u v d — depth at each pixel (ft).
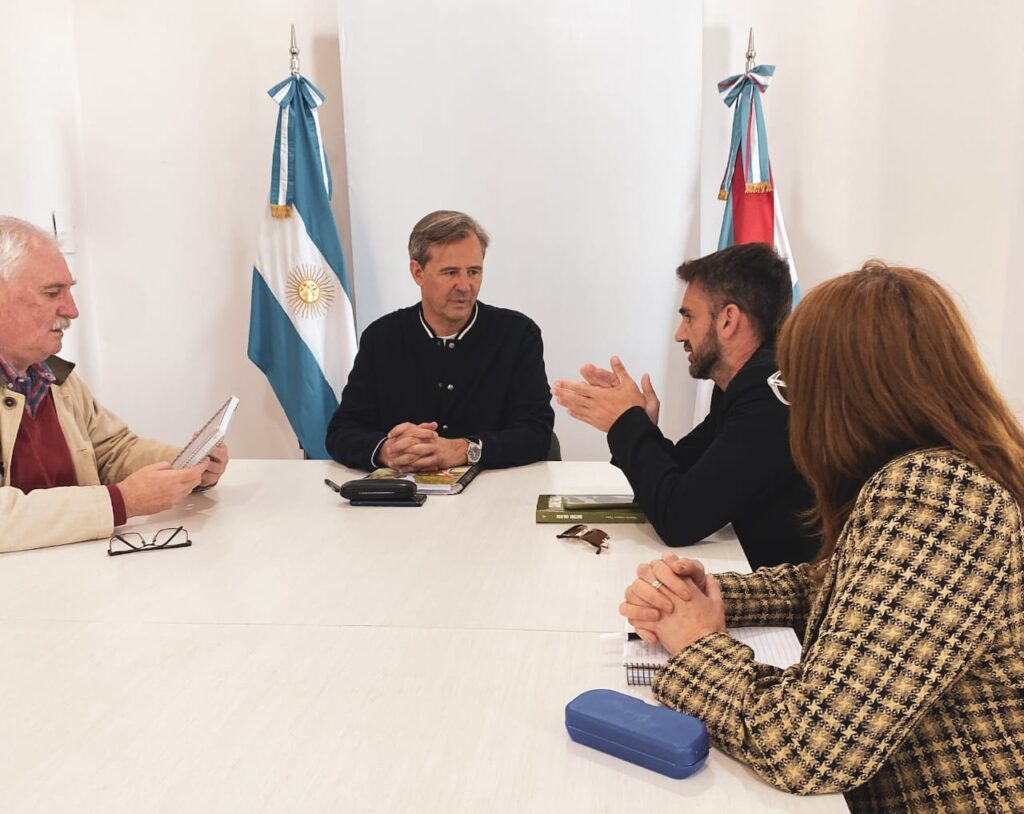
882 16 11.71
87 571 5.45
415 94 12.08
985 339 11.93
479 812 3.01
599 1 11.76
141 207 13.04
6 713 3.72
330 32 12.58
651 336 12.32
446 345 8.99
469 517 6.44
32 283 6.43
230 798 3.10
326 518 6.46
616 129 11.96
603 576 5.22
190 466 6.50
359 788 3.15
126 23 12.70
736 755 3.26
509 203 12.23
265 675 4.02
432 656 4.19
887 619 2.97
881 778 3.36
